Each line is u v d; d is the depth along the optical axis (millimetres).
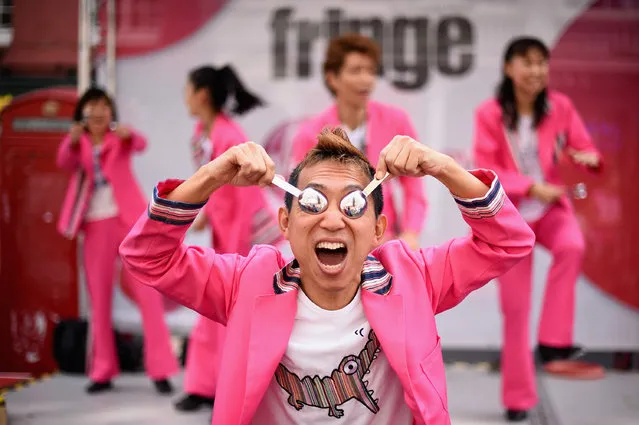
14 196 4715
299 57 4762
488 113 3689
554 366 4660
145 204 4414
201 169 1625
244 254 3662
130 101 4773
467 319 4828
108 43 4715
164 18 4738
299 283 1698
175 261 1693
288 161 4766
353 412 1704
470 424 3580
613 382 4492
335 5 4742
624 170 4699
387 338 1618
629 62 4664
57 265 4758
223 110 3889
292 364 1675
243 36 4766
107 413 3844
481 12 4703
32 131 4691
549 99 3707
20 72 4680
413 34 4730
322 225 1577
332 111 3465
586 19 4664
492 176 1656
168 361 4316
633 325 4746
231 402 1646
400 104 4750
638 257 4715
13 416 3781
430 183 4750
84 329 4750
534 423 3594
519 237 1688
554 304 3611
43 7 4660
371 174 1697
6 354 4770
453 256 1747
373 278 1668
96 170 4289
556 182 3781
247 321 1677
